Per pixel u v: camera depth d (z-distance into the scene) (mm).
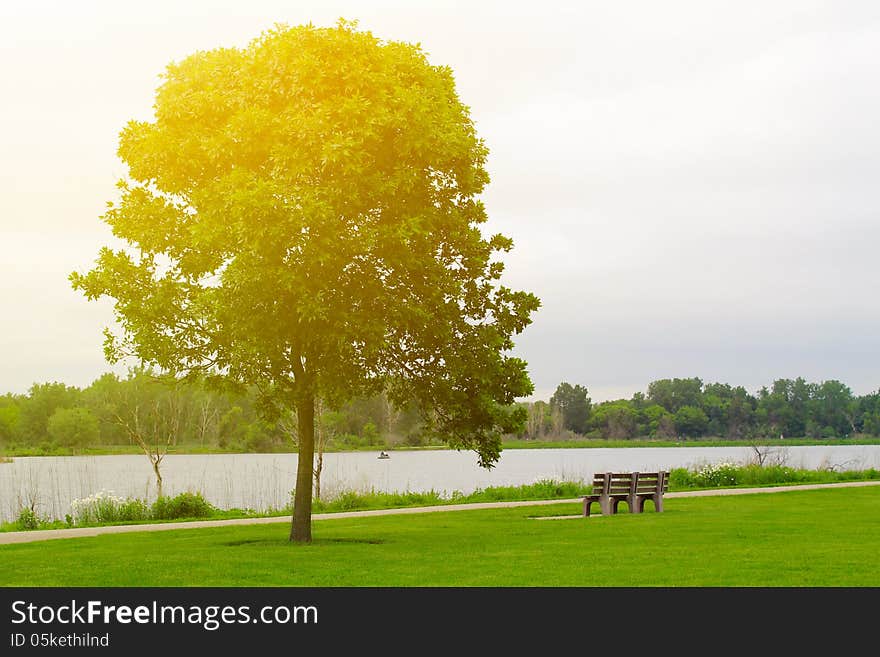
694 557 14094
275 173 15492
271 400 19484
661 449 172125
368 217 16391
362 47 16219
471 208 18938
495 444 18984
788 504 24422
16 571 13719
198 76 16844
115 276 17625
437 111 17047
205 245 16094
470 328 18656
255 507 33250
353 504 28359
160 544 17547
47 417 114438
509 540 17031
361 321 15883
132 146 17188
